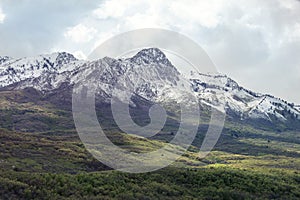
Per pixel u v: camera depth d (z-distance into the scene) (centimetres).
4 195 10250
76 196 10900
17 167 15600
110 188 11638
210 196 12925
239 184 14538
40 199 10444
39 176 11688
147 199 11456
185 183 13575
